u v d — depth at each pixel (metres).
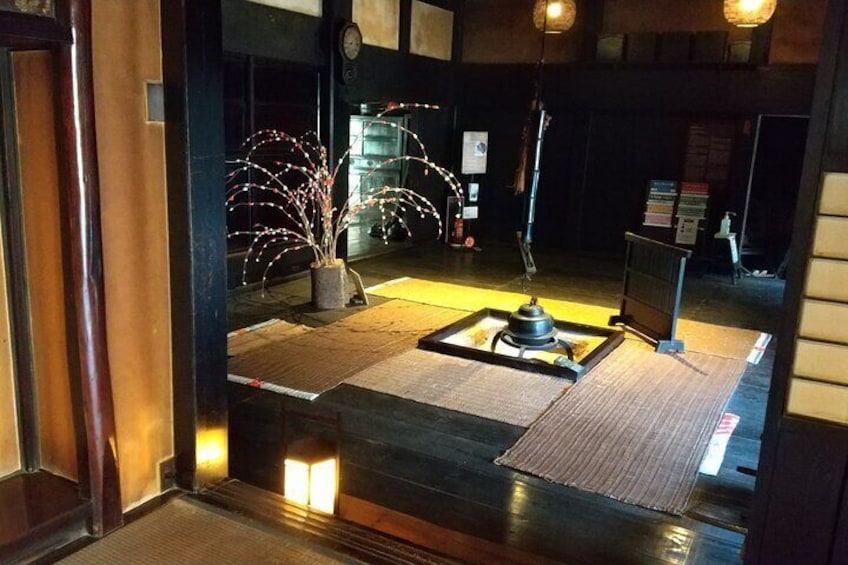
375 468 3.12
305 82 6.63
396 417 3.62
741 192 7.65
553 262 7.93
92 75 2.02
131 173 2.22
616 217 8.42
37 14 1.87
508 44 8.75
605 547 2.56
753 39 7.38
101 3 2.07
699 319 5.74
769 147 7.80
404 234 8.41
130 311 2.27
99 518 2.15
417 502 2.86
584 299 6.29
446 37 8.77
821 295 1.96
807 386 2.02
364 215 8.23
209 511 2.31
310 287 6.32
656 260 4.95
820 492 2.05
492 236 9.20
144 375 2.34
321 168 6.21
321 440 2.68
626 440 3.42
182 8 2.20
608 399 3.93
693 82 7.68
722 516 2.78
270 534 2.19
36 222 2.13
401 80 7.93
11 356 2.24
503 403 3.82
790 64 7.21
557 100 8.41
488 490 2.95
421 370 4.28
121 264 2.23
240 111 5.95
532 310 4.61
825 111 1.88
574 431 3.50
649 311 5.06
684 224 7.95
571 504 2.84
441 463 3.16
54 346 2.19
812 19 7.12
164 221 2.34
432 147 8.75
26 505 2.10
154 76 2.24
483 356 4.45
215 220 2.42
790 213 7.80
